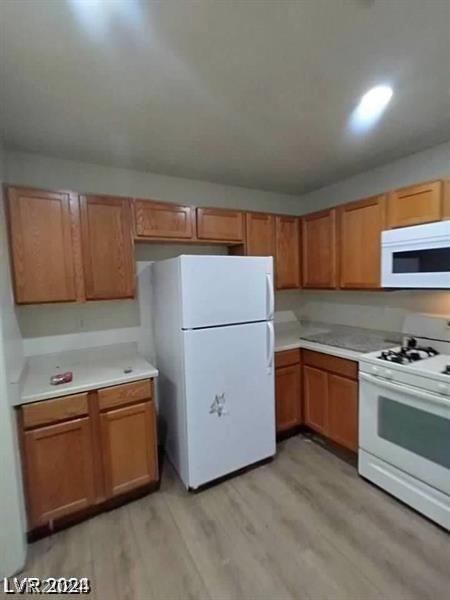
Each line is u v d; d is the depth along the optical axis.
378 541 1.81
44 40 1.26
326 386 2.78
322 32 1.27
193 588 1.58
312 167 2.84
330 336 3.19
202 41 1.30
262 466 2.58
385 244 2.38
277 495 2.24
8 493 1.67
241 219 3.01
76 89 1.61
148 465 2.26
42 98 1.68
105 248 2.40
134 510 2.13
